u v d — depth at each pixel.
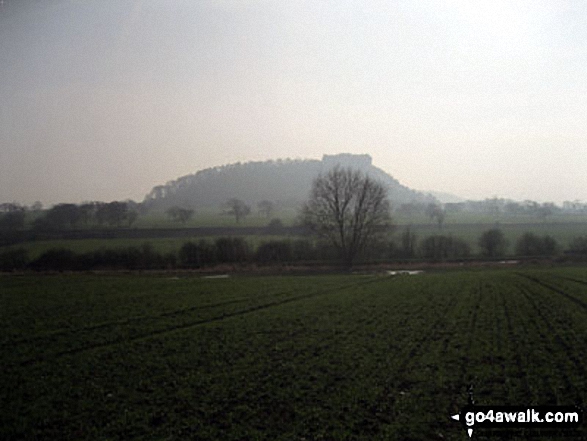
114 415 16.66
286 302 41.34
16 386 19.78
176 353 24.58
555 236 109.56
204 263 82.19
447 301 39.75
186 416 16.50
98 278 62.09
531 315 32.59
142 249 82.50
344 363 22.31
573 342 24.88
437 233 120.75
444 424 15.64
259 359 23.28
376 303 39.72
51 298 42.88
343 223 83.38
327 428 15.42
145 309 37.44
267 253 84.50
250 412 16.70
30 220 116.06
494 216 187.75
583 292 43.16
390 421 15.89
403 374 20.50
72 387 19.55
